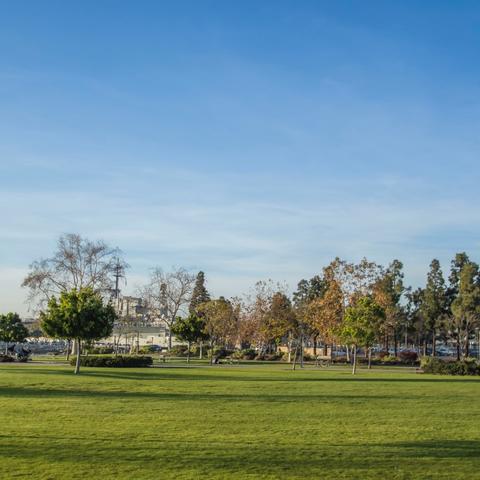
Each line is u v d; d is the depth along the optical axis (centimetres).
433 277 11044
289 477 1215
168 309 9506
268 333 7738
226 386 3378
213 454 1416
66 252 7606
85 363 5419
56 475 1198
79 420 1930
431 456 1438
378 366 7438
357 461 1370
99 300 4628
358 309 5569
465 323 10319
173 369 5241
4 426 1778
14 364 5741
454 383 4062
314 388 3359
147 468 1268
